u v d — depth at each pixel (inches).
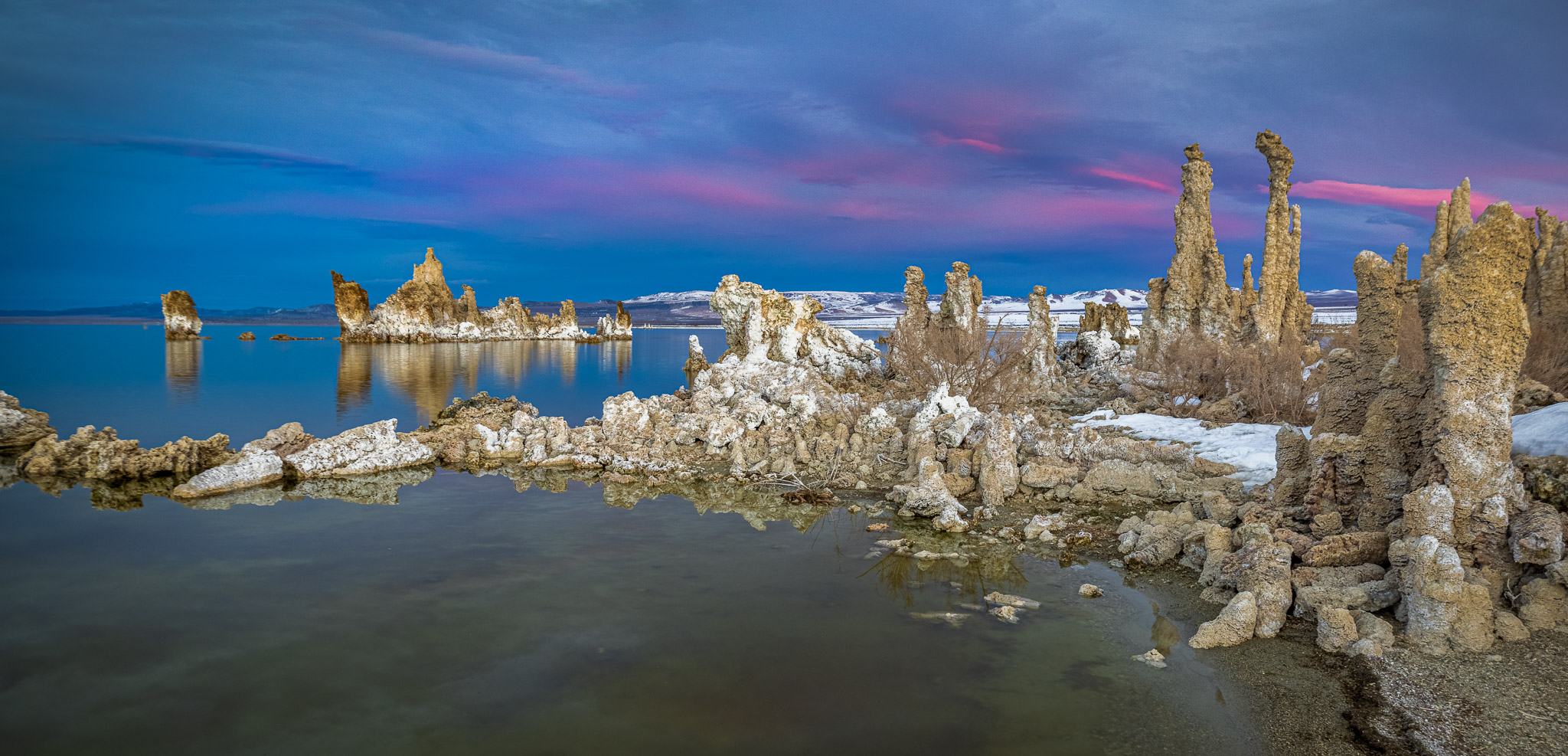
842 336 1574.8
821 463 753.0
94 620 378.9
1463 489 372.5
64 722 288.8
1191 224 1277.1
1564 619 338.6
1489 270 370.3
